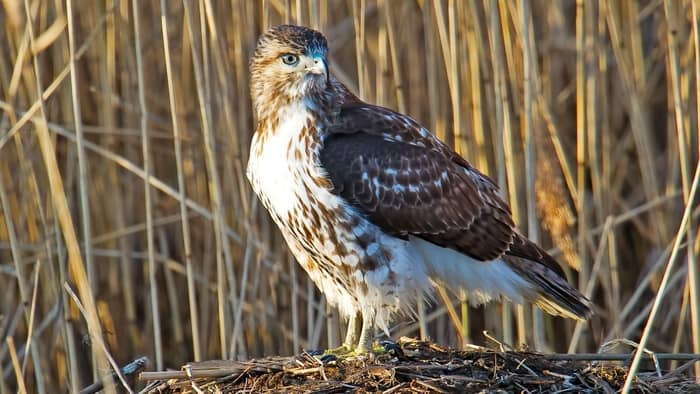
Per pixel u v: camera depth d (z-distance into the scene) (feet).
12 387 40.19
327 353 28.58
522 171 38.01
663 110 47.47
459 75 34.42
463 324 34.99
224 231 34.32
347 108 29.35
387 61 40.22
